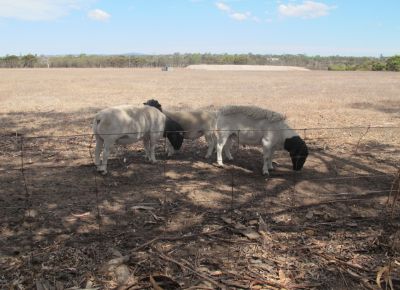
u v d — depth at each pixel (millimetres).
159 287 4762
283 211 7137
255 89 32656
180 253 5680
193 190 8016
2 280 4984
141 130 8961
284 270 5348
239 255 5676
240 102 22625
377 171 9320
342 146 11641
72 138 12305
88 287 4871
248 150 11211
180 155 10672
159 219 6688
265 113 8695
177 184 8344
